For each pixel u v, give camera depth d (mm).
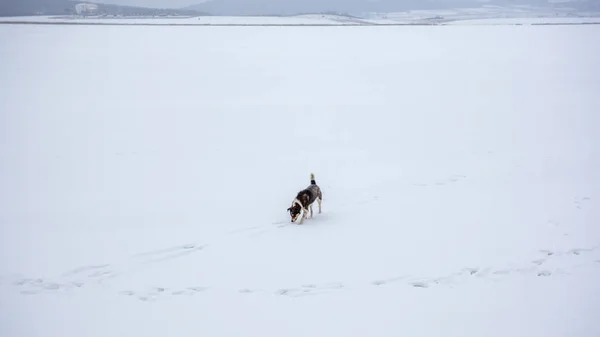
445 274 7949
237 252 8836
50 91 26891
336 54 47250
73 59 41000
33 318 6758
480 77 33312
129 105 23938
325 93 27547
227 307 7051
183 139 18000
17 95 25578
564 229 9719
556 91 27781
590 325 6453
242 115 22109
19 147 16422
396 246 9031
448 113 22719
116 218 10523
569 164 14516
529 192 12047
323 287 7602
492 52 49500
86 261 8477
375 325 6547
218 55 45531
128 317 6809
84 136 18125
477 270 8086
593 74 33531
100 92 27047
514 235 9453
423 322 6602
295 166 14750
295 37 70812
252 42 60719
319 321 6664
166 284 7719
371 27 115375
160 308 7035
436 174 13781
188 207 11242
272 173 14039
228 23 151250
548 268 8117
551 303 7027
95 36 68562
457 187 12570
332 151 16469
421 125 20391
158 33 78750
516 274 7934
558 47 53875
